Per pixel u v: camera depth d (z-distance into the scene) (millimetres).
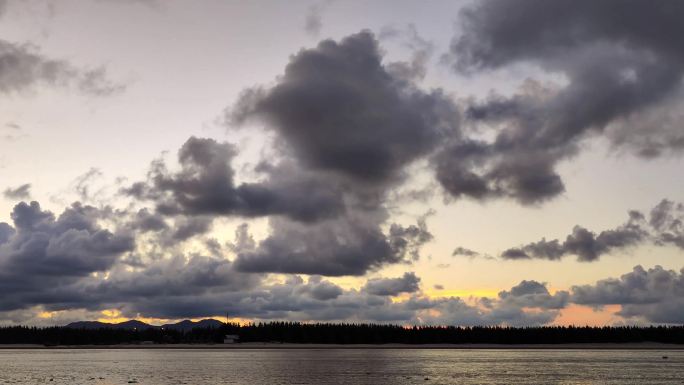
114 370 143625
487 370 143000
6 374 129125
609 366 161625
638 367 157125
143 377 120688
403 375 125562
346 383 106438
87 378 118000
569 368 152375
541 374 130000
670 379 117312
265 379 115438
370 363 176500
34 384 104875
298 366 159750
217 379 115438
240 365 165500
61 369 147625
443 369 146500
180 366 160875
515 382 109750
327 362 182375
